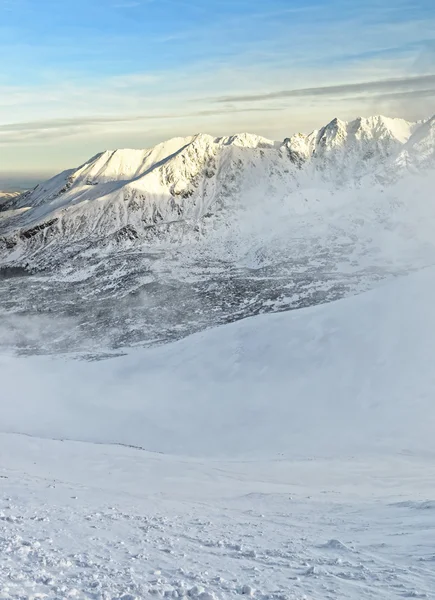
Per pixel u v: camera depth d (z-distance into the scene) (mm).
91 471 27719
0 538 11086
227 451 43156
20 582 8156
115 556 10391
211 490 23281
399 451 37781
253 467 31609
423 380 52844
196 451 43906
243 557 10891
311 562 10477
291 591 8617
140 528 13367
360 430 44000
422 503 16156
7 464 28391
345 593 8602
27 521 13281
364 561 10484
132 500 18891
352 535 13031
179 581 8797
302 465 32719
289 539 12711
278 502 19359
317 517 15867
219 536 12898
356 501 19109
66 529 12617
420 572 9617
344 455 37625
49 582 8250
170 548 11328
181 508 17672
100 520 14062
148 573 9359
